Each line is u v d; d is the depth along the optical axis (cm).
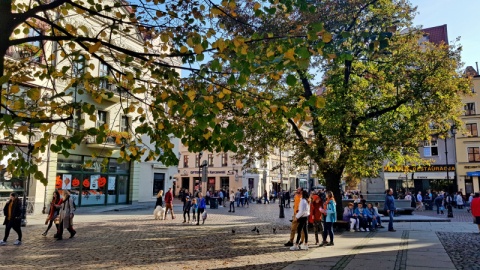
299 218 1054
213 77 512
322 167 1442
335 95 1330
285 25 858
